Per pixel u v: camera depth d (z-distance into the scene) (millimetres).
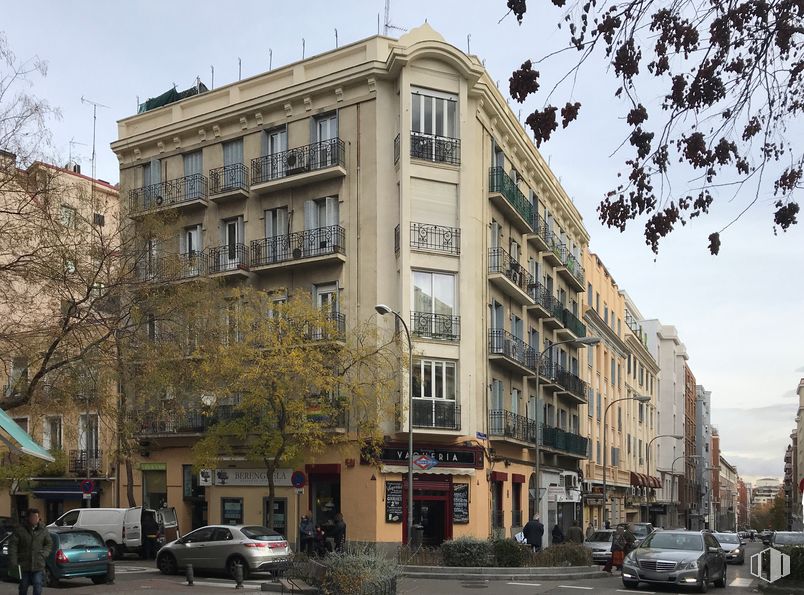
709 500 133125
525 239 39438
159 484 35344
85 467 36906
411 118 31016
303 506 30703
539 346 41062
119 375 23172
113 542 29922
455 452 30672
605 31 6633
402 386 29594
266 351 26594
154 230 25875
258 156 33656
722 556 23172
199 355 26250
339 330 30000
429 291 30812
